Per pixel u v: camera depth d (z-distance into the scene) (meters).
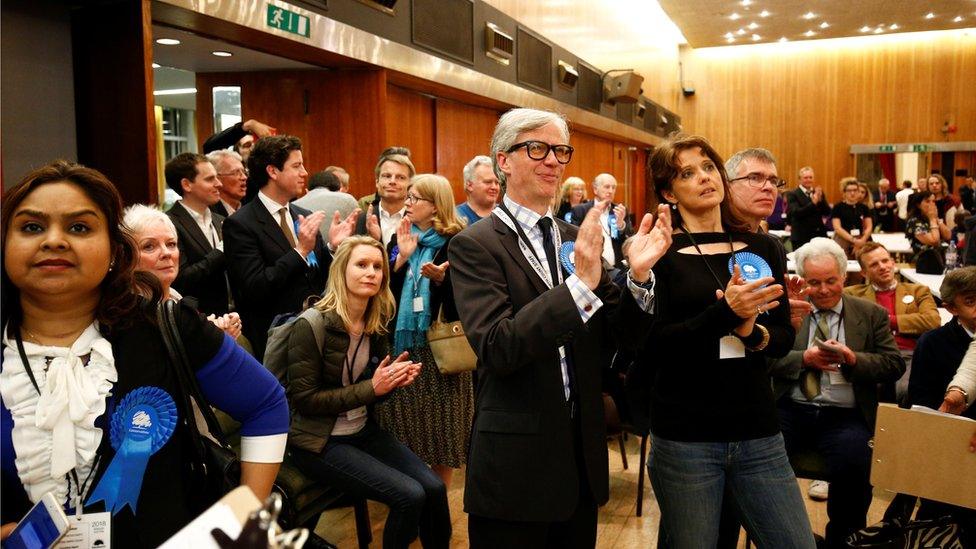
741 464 1.81
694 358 1.80
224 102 5.33
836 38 15.24
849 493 2.50
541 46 8.41
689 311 1.85
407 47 5.47
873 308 2.72
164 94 8.98
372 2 4.99
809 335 2.74
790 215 8.14
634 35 12.73
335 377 2.42
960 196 12.56
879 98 15.10
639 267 1.65
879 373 2.55
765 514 1.78
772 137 15.77
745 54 15.83
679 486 1.81
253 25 3.90
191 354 1.18
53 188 1.08
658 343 1.81
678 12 13.02
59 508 0.97
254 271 2.93
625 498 3.41
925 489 1.98
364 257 2.45
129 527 1.08
